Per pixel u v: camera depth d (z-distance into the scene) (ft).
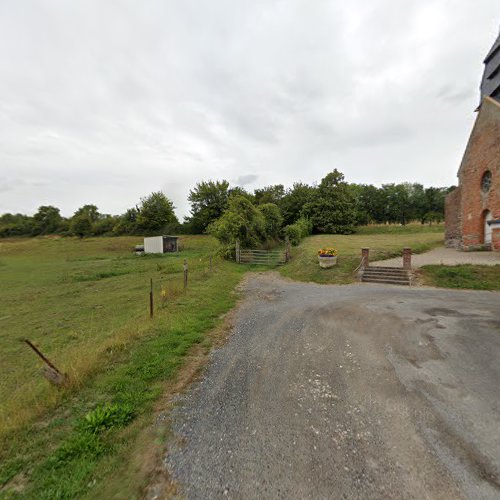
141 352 16.20
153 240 108.37
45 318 32.32
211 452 8.81
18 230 251.39
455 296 27.17
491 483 7.35
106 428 9.98
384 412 10.44
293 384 12.71
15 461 8.71
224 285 36.04
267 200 141.90
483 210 50.60
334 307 24.67
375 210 173.88
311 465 8.15
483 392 11.42
